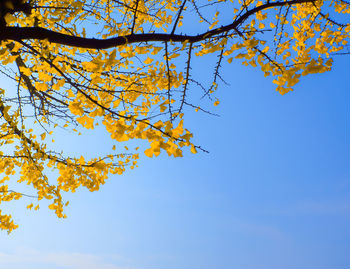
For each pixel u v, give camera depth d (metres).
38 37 1.82
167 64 2.09
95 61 1.78
